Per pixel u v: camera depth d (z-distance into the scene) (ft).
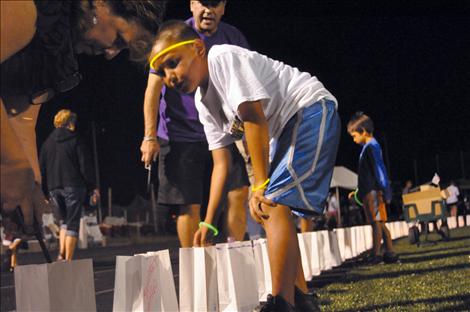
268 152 9.24
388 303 12.37
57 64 6.45
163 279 9.44
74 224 25.50
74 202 25.36
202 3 14.88
